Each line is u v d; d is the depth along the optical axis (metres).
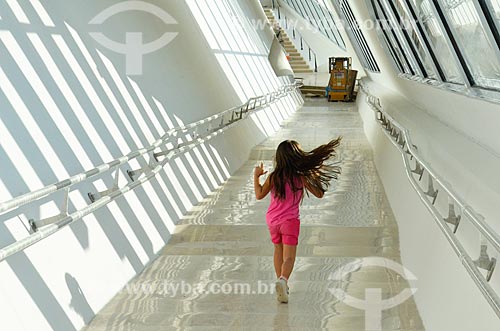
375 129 13.83
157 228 6.84
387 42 13.04
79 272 4.84
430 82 8.01
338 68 28.44
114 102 6.39
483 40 5.26
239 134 12.97
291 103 23.89
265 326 4.71
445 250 4.55
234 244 6.92
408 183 7.30
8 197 4.07
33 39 5.09
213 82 11.60
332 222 7.89
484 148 5.65
